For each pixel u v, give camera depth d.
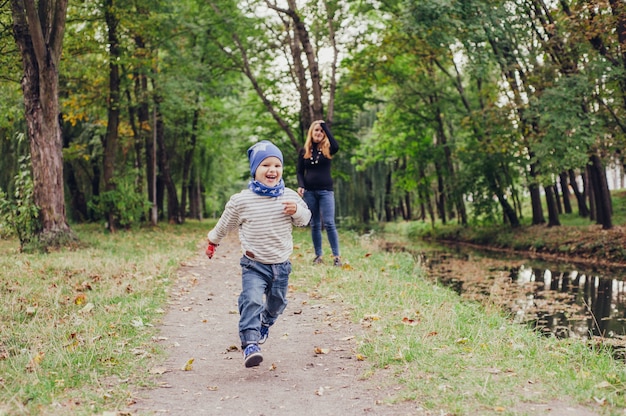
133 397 3.72
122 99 20.59
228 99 27.36
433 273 14.19
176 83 19.70
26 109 12.85
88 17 17.84
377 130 30.91
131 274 8.59
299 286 7.82
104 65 18.97
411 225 34.47
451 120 29.12
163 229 21.47
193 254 12.27
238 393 3.87
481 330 5.21
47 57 12.66
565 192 29.25
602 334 7.46
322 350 4.79
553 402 3.38
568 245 18.64
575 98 15.42
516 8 16.38
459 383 3.73
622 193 31.97
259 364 4.39
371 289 7.34
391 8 19.17
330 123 19.62
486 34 16.00
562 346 5.11
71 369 4.12
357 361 4.45
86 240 13.95
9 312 5.91
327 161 9.42
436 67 26.84
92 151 25.81
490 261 17.12
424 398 3.52
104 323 5.50
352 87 24.36
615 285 12.06
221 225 4.40
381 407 3.46
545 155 16.77
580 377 3.83
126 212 19.25
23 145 20.91
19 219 12.39
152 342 5.18
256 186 4.31
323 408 3.52
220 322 6.11
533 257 18.52
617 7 13.77
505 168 24.72
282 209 4.34
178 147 29.97
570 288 11.67
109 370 4.22
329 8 19.20
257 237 4.32
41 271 8.83
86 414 3.30
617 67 14.57
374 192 35.94
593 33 14.24
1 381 3.80
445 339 4.89
